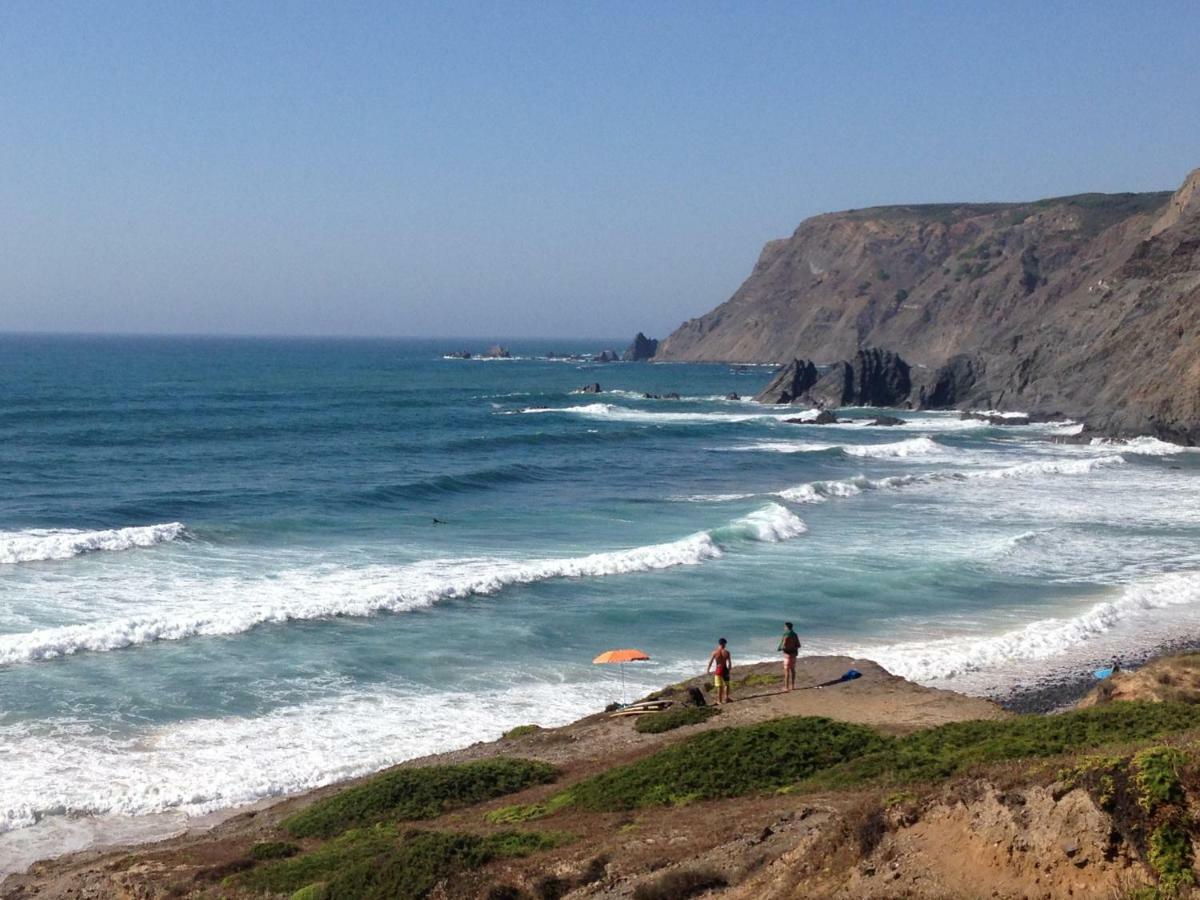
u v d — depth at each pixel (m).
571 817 17.39
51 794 21.75
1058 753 16.28
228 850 18.23
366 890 14.52
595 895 13.10
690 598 37.94
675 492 61.62
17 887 17.69
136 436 81.00
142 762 23.44
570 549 45.25
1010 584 40.53
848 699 24.05
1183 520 53.59
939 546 46.94
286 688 28.28
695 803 17.33
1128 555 45.56
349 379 177.50
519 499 58.28
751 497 59.31
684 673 30.17
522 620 34.94
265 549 43.97
